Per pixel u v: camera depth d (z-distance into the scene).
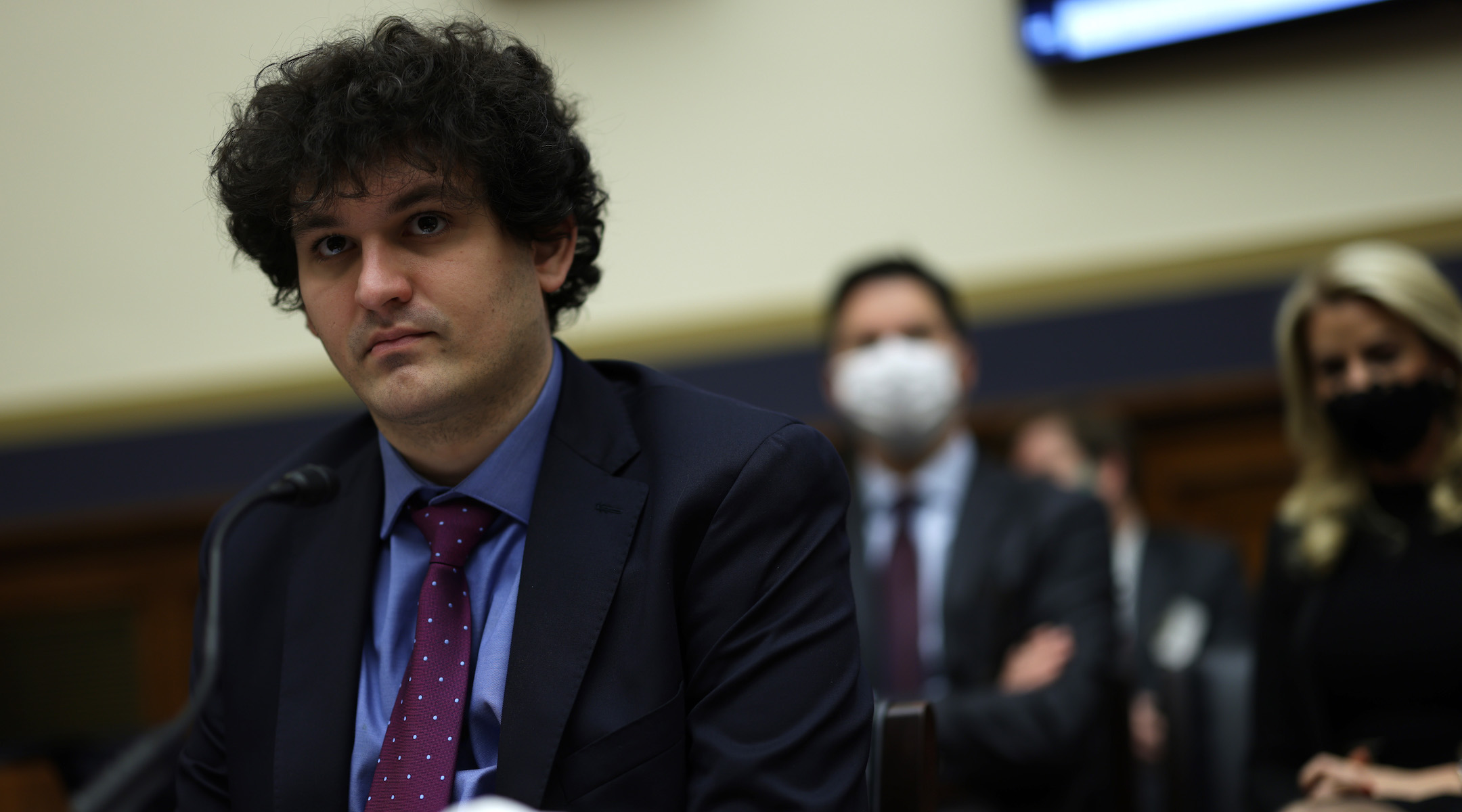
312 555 1.27
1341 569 2.15
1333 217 3.62
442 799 1.11
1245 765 2.28
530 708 1.10
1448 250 3.55
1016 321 3.91
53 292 4.13
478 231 1.15
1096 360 3.86
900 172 3.88
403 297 1.11
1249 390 3.94
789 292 3.90
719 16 3.95
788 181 3.92
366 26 1.32
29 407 4.13
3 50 4.09
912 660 2.41
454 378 1.13
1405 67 3.58
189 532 4.43
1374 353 2.11
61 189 4.11
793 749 1.10
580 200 1.29
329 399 4.10
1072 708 2.20
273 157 1.15
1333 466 2.21
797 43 3.93
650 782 1.10
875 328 2.68
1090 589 2.37
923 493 2.56
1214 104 3.71
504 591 1.21
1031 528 2.41
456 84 1.14
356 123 1.10
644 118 3.96
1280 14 3.59
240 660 1.24
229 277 4.10
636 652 1.13
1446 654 1.97
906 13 3.90
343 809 1.14
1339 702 2.07
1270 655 2.21
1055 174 3.81
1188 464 4.21
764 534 1.19
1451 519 2.06
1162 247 3.73
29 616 4.47
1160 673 2.53
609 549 1.17
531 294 1.20
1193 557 3.51
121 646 4.45
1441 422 2.11
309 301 1.16
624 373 1.40
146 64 4.03
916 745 1.28
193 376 4.10
